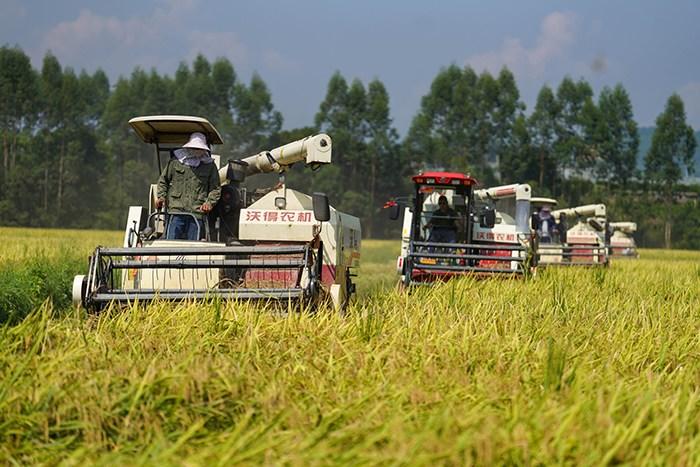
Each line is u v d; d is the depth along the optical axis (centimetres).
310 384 1627
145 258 2806
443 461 1148
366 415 1373
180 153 2906
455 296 2917
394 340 1956
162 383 1501
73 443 1352
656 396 1558
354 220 3553
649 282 4656
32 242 8656
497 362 1803
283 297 2416
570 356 1891
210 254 2500
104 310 2419
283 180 3017
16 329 1858
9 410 1423
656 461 1202
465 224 4878
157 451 1208
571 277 4197
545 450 1195
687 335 2286
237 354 1827
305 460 1162
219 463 1148
